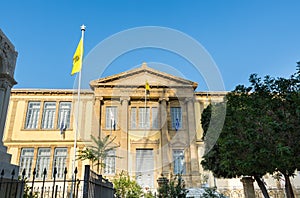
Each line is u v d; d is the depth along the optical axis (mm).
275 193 17172
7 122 24969
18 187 7035
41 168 23672
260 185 11594
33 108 26156
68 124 25391
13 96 26125
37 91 26453
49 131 25062
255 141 8281
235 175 13727
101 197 7219
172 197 9422
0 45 7836
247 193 12867
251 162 8617
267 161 8250
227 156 10062
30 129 25062
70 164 23266
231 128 9633
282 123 7691
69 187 10906
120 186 13617
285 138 7734
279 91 8789
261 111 8617
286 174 9375
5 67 8156
